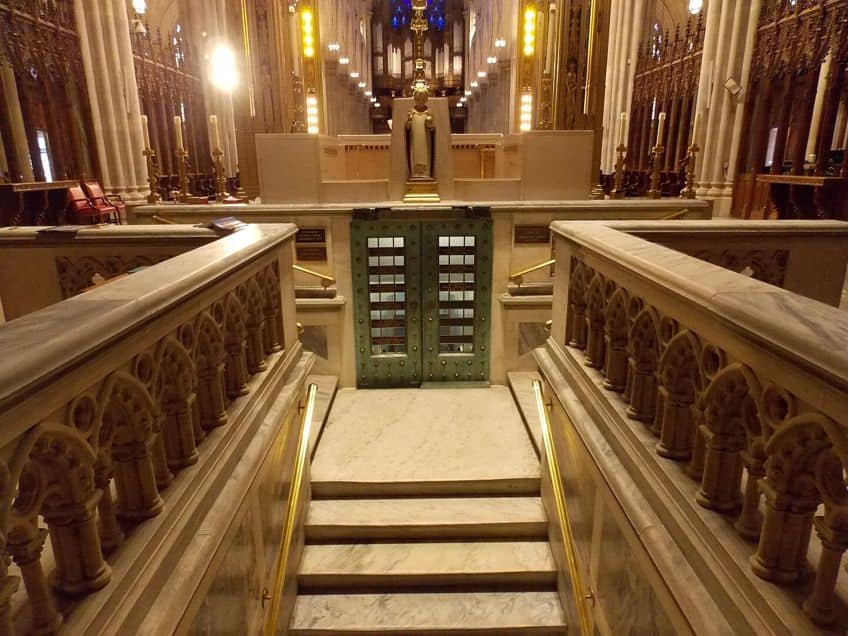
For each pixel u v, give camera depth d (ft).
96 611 4.07
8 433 3.16
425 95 18.51
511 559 11.75
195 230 11.29
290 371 10.53
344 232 16.60
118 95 27.81
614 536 7.45
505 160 24.34
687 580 5.02
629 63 44.32
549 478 11.86
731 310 4.51
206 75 43.78
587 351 9.45
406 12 93.40
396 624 10.69
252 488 7.84
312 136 19.27
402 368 17.84
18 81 23.72
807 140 24.93
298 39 31.48
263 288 9.48
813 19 22.88
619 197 22.36
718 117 28.07
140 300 4.67
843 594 4.27
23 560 3.64
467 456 13.88
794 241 10.43
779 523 4.29
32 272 11.81
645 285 6.77
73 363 3.71
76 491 4.02
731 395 4.96
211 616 6.16
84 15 26.32
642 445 6.61
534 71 34.55
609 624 7.80
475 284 17.17
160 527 5.12
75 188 23.85
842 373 3.25
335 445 14.43
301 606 11.11
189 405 6.10
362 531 12.19
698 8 34.81
